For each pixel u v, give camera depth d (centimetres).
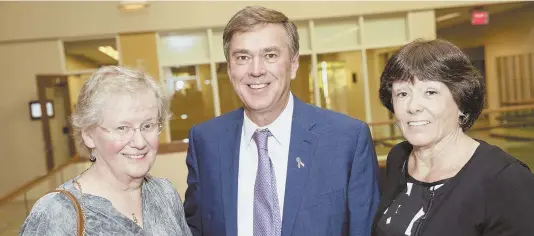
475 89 134
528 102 1107
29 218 120
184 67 882
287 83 162
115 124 127
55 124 889
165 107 139
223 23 841
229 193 168
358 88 906
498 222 124
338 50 890
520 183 122
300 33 886
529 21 1046
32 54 854
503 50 1156
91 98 126
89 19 829
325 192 159
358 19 880
